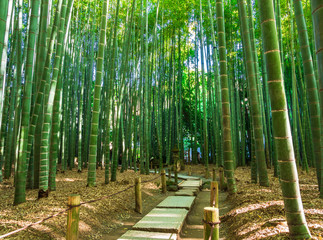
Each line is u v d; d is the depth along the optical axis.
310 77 4.20
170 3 11.34
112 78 7.27
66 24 5.51
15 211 3.50
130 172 10.15
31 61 4.15
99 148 11.51
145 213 4.49
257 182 6.43
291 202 2.18
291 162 2.22
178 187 7.22
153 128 14.21
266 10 2.38
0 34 2.17
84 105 12.59
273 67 2.31
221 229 3.54
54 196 4.54
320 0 2.06
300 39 4.27
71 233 2.37
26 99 4.10
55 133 5.49
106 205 4.30
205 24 11.70
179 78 12.90
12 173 8.72
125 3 11.02
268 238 2.35
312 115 4.22
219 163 10.69
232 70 12.46
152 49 10.77
